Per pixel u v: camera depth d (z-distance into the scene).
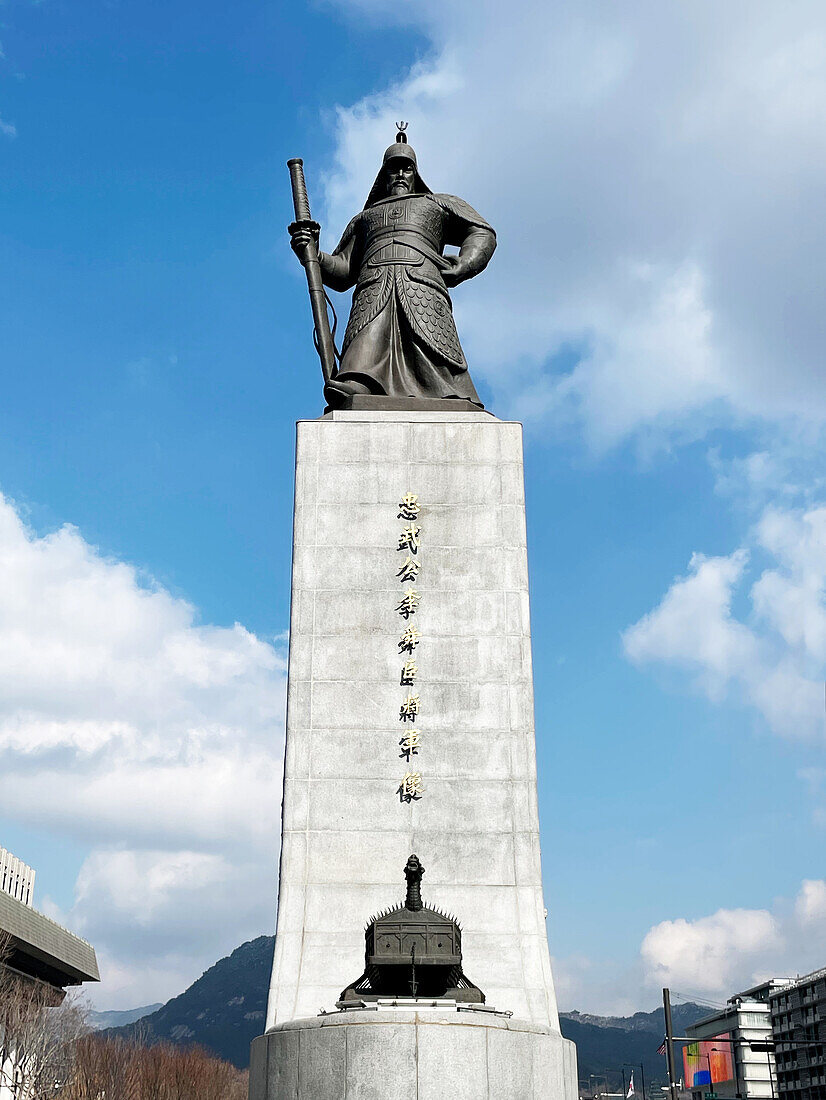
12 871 76.25
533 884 22.81
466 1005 16.59
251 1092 18.00
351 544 25.48
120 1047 52.38
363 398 27.30
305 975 21.67
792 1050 93.62
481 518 25.75
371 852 23.02
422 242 29.31
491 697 24.30
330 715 24.11
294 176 30.11
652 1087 127.56
